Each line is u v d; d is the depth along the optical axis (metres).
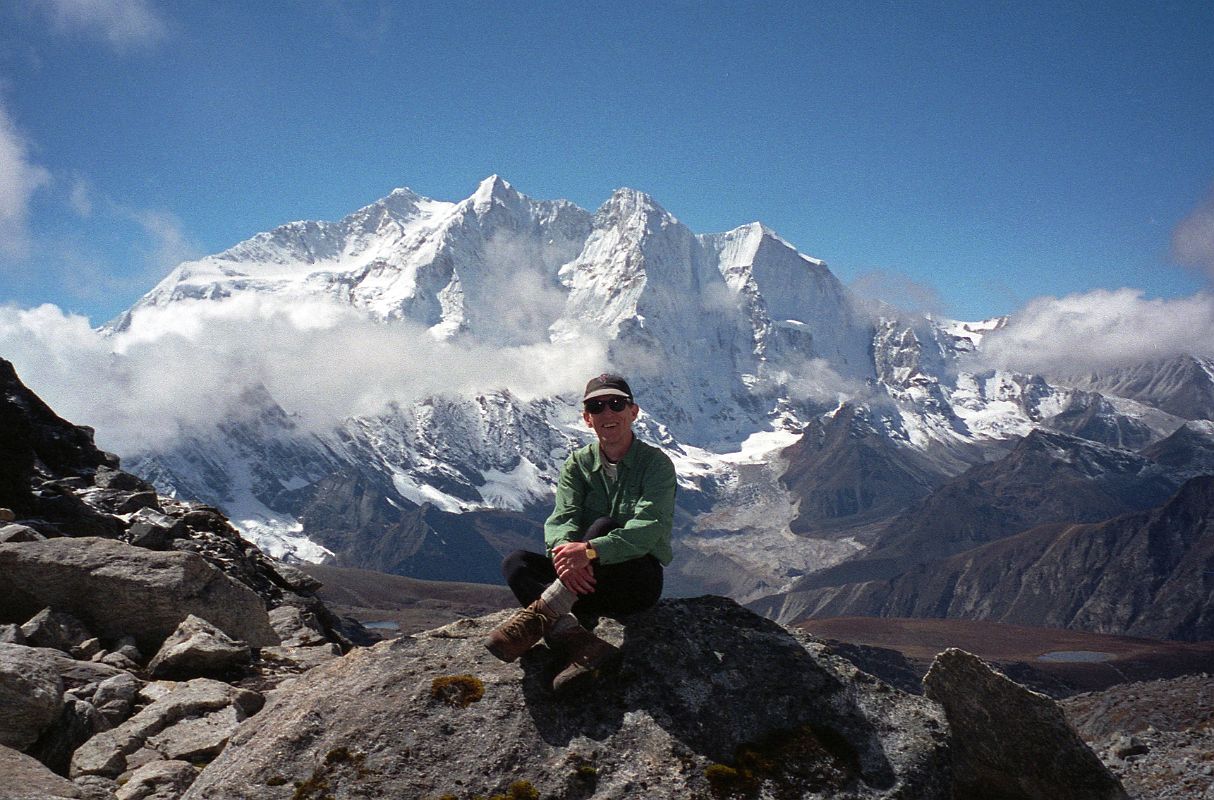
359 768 3.64
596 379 4.31
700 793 3.59
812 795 3.61
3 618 6.29
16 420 8.16
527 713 3.80
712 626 4.16
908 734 3.82
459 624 4.23
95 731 4.91
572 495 4.32
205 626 6.27
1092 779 4.16
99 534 8.45
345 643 9.81
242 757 3.76
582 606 4.20
